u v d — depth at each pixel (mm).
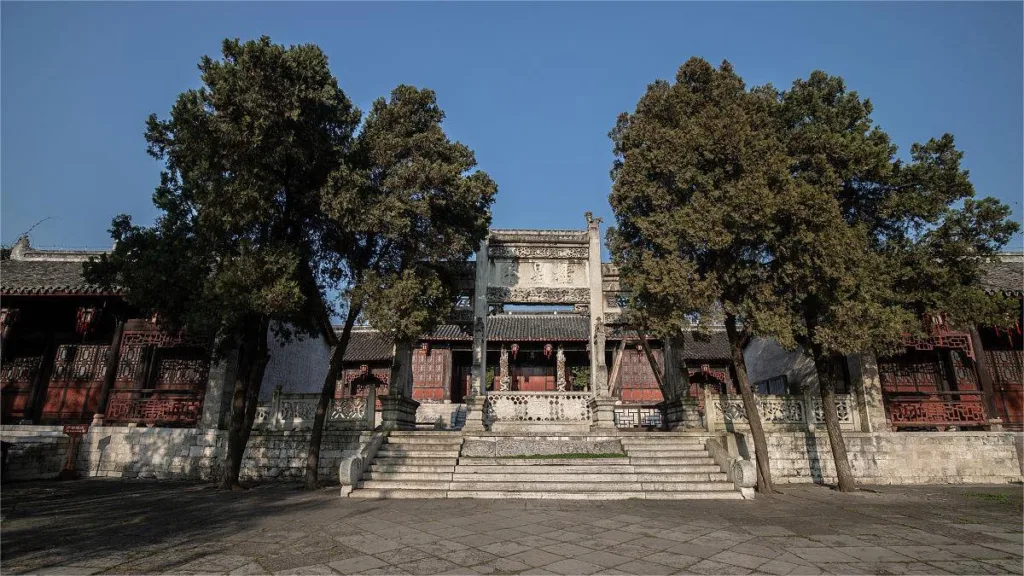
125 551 8102
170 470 19359
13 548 8289
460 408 31656
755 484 14062
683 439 17297
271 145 13883
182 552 8047
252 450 18734
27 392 23969
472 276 21969
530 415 22828
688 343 33031
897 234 16672
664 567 7289
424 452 16453
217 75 13094
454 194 15492
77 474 19453
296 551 8141
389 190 15359
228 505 12641
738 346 15797
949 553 8000
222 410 19781
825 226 13641
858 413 19484
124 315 21766
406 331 15117
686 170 14461
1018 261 23281
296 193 15523
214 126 13172
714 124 14445
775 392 26344
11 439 18812
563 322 35750
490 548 8336
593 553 8016
